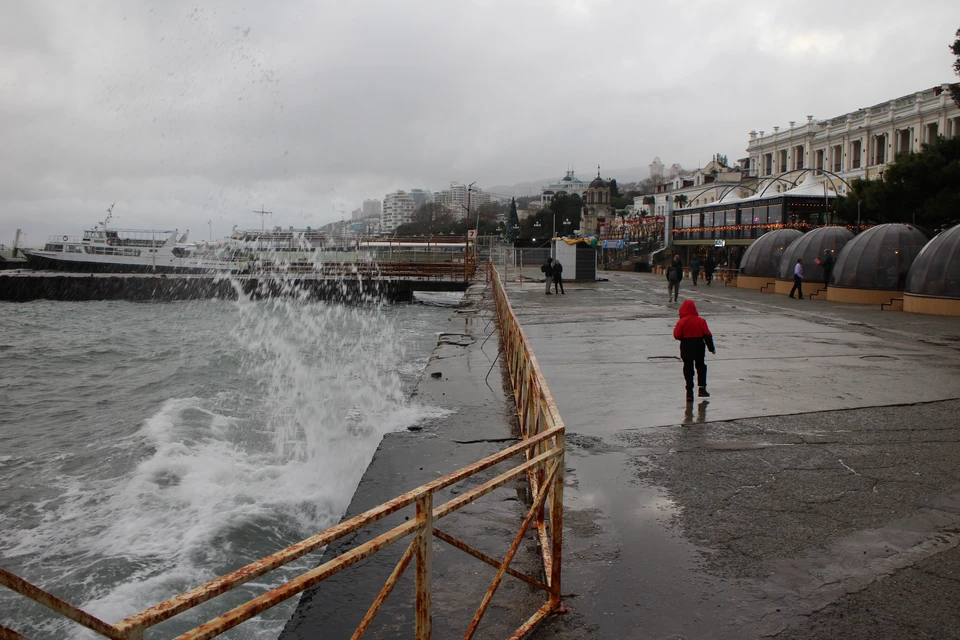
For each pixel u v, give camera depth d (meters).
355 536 5.00
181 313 45.53
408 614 3.87
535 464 3.55
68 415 16.03
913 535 4.96
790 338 16.22
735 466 6.62
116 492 9.34
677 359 13.30
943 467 6.52
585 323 19.61
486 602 3.24
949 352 13.95
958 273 21.22
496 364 12.81
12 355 25.66
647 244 69.19
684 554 4.67
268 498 8.47
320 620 3.81
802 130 79.00
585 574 4.37
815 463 6.70
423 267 56.12
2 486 10.09
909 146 63.88
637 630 3.71
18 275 53.81
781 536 4.97
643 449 7.23
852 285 26.28
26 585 1.63
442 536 2.95
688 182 103.94
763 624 3.77
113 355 25.98
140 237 70.88
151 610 1.86
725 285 39.53
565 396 9.95
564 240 41.81
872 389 10.26
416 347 26.19
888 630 3.71
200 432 11.95
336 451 10.24
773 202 42.69
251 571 2.10
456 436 7.80
